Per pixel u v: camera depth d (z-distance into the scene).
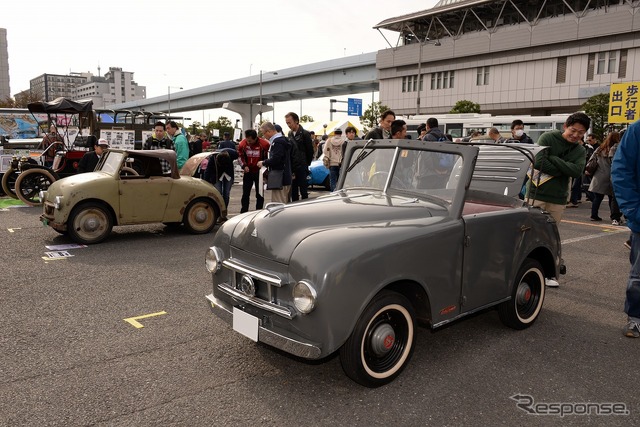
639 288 4.08
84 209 7.18
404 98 57.97
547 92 45.72
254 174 9.23
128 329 4.09
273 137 8.30
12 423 2.71
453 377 3.37
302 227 3.15
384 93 59.94
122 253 6.77
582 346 3.95
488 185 4.46
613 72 41.19
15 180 11.66
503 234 3.81
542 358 3.70
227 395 3.06
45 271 5.79
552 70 45.25
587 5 42.62
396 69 57.94
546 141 5.11
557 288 5.58
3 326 4.10
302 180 10.05
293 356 3.31
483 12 51.41
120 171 7.46
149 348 3.73
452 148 3.62
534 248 4.14
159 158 7.75
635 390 3.24
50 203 7.20
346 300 2.83
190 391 3.10
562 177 5.18
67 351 3.64
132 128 17.84
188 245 7.34
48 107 11.83
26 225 8.68
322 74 62.28
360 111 50.16
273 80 66.19
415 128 24.20
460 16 53.44
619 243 8.10
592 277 6.04
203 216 8.22
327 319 2.79
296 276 2.88
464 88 52.19
